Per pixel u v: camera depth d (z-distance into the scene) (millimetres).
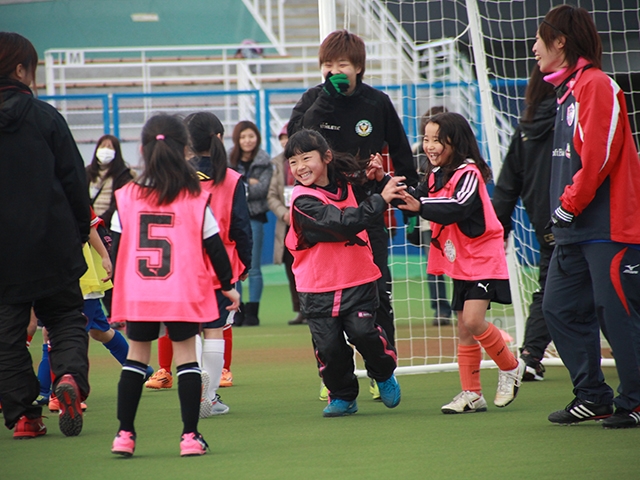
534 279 16016
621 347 8250
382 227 10633
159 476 6887
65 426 8594
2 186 8484
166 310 7547
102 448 8094
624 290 8203
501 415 9453
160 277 7645
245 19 44562
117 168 14078
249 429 8914
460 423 9000
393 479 6605
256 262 20219
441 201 9117
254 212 20109
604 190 8172
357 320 9281
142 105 35781
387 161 12922
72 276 8766
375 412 9836
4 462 7535
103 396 11367
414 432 8547
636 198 8180
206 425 9195
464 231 9422
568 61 8344
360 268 9352
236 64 38281
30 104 8609
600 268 8219
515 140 11258
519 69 27469
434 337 16922
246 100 35938
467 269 9445
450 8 27359
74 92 40125
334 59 10305
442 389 11484
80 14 43781
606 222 8141
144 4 44219
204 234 7797
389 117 10703
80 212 8945
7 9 43531
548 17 8422
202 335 10828
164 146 7848
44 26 43562
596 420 8898
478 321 9445
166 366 11953
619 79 25688
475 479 6555
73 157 8789
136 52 43094
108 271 10797
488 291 9391
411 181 10953
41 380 10883
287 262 20125
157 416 9805
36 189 8531
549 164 11062
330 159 9422
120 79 40406
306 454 7598
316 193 9250
